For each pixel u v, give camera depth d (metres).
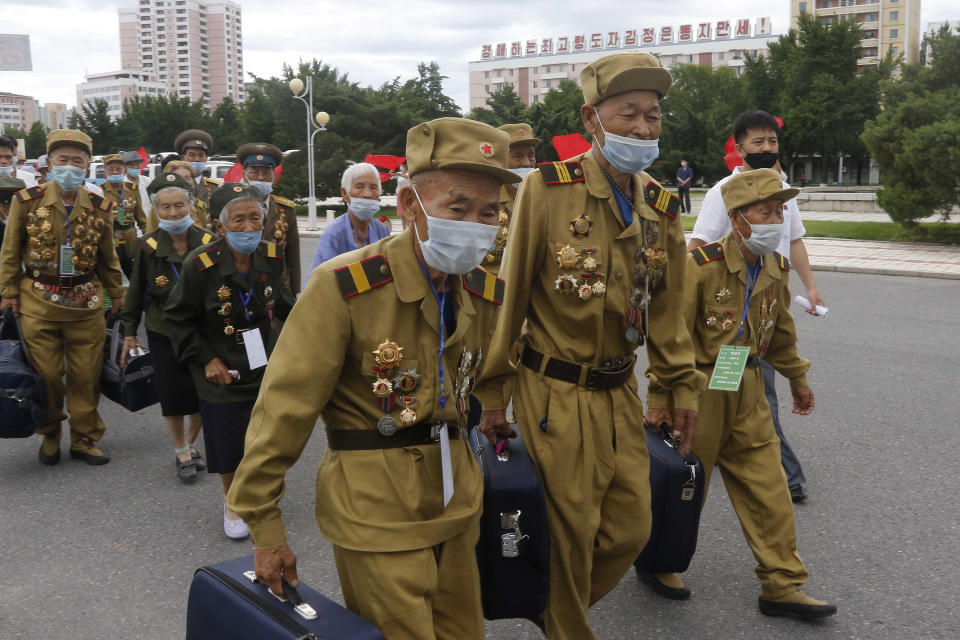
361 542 2.17
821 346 8.95
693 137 61.72
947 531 4.45
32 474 5.53
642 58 2.72
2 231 7.32
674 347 3.07
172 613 3.75
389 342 2.18
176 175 5.38
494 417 2.83
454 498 2.32
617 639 3.45
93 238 5.61
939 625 3.54
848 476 5.25
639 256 2.90
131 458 5.84
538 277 2.89
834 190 51.91
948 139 18.30
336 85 42.44
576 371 2.86
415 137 2.14
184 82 199.12
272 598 2.18
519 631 3.50
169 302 4.45
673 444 3.30
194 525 4.70
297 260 6.48
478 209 2.13
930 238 20.12
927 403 6.79
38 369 5.51
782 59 57.84
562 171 2.84
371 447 2.23
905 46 107.19
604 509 2.98
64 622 3.66
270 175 6.34
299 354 2.14
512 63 128.00
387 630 2.17
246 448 2.18
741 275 3.60
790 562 3.59
